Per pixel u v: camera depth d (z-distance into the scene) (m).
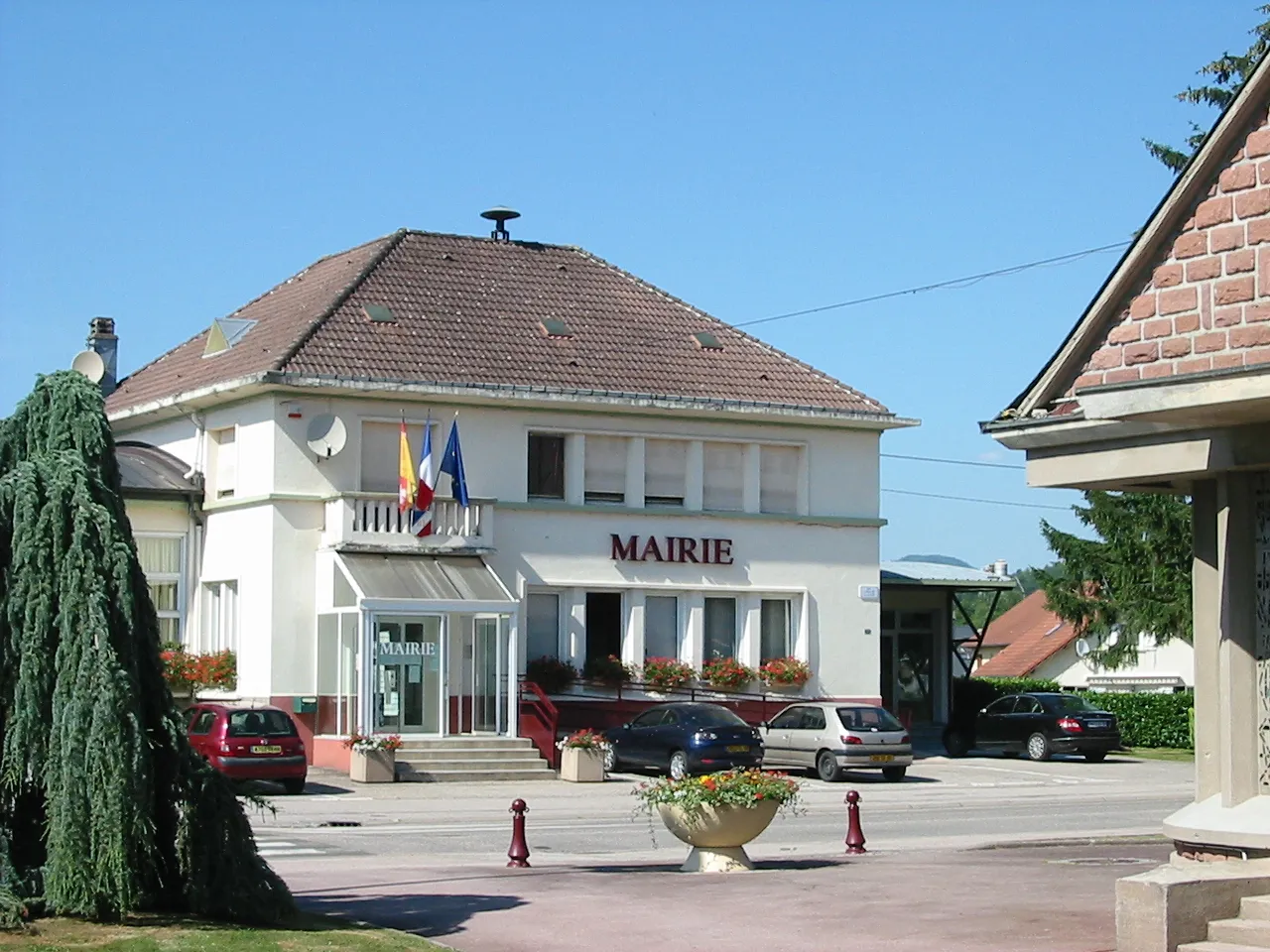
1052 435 14.75
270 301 43.97
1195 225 14.05
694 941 14.29
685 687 39.62
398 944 13.45
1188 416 13.24
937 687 48.66
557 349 40.25
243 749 30.17
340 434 36.12
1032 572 48.66
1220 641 14.19
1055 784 35.94
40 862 14.06
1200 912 12.83
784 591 41.19
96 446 14.64
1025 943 13.85
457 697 36.72
